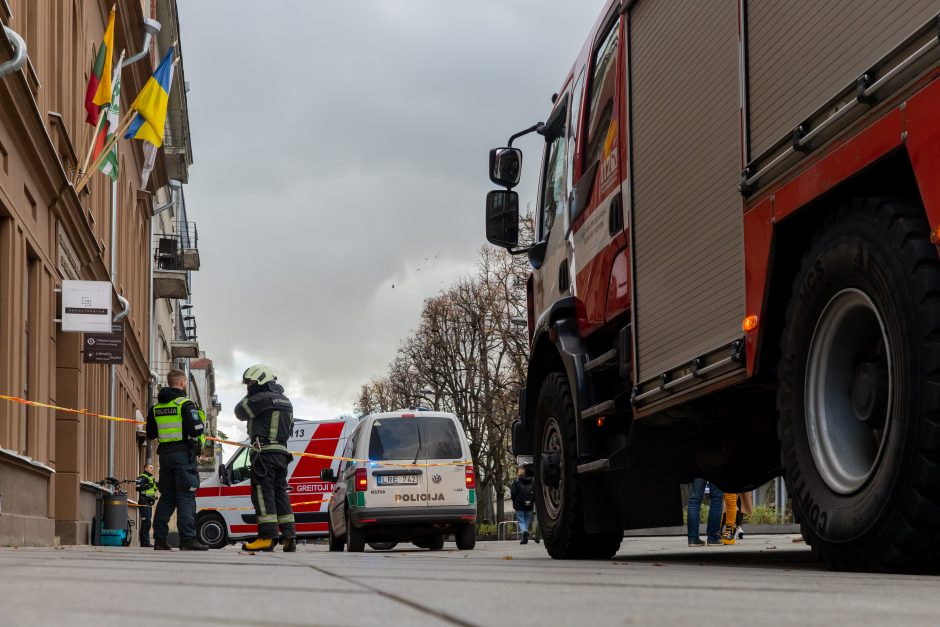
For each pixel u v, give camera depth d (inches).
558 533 347.9
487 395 2074.3
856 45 186.7
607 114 324.8
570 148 361.4
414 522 733.3
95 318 706.8
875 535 187.3
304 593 121.6
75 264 843.4
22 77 570.6
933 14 165.2
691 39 259.3
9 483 580.7
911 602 116.3
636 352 287.7
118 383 1214.3
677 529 972.6
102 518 971.9
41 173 669.9
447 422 753.6
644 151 288.8
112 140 804.0
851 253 193.0
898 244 180.7
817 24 200.2
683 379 256.2
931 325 174.2
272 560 275.7
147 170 1195.9
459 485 743.7
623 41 309.3
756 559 324.5
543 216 391.2
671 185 269.1
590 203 334.0
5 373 608.1
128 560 251.3
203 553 367.6
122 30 1096.2
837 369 203.3
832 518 198.7
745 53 229.1
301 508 1090.1
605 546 342.6
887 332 185.2
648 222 283.7
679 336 261.7
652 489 310.3
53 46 746.8
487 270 2102.6
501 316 2039.9
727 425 283.1
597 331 326.6
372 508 731.4
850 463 199.8
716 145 243.0
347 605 106.2
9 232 609.0
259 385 518.0
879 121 180.1
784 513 951.0
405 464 739.4
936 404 172.7
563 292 357.7
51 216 725.9
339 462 1096.2
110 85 759.1
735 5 235.0
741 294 229.5
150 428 553.6
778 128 213.9
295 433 1102.4
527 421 381.7
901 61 173.8
